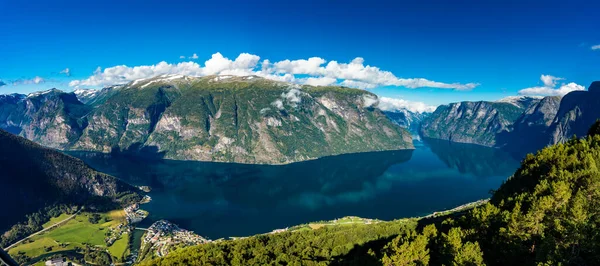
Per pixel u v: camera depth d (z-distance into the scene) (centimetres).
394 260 7356
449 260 6819
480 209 8444
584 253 5819
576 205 6366
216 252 15675
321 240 17350
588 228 5834
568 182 8025
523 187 10369
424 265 7106
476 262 6244
